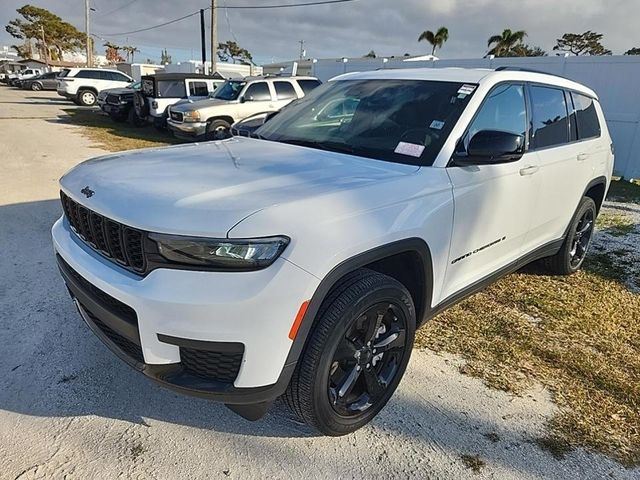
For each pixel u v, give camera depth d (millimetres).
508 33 39812
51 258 4246
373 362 2346
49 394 2500
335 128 3084
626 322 3623
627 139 10078
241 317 1789
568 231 4113
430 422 2449
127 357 2043
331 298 2047
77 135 12766
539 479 2127
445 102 2891
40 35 80625
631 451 2320
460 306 3744
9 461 2062
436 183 2471
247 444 2236
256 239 1778
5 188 6723
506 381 2818
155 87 13594
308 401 2070
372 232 2072
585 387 2795
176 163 2506
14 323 3152
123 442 2207
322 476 2086
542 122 3451
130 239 1934
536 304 3836
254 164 2504
